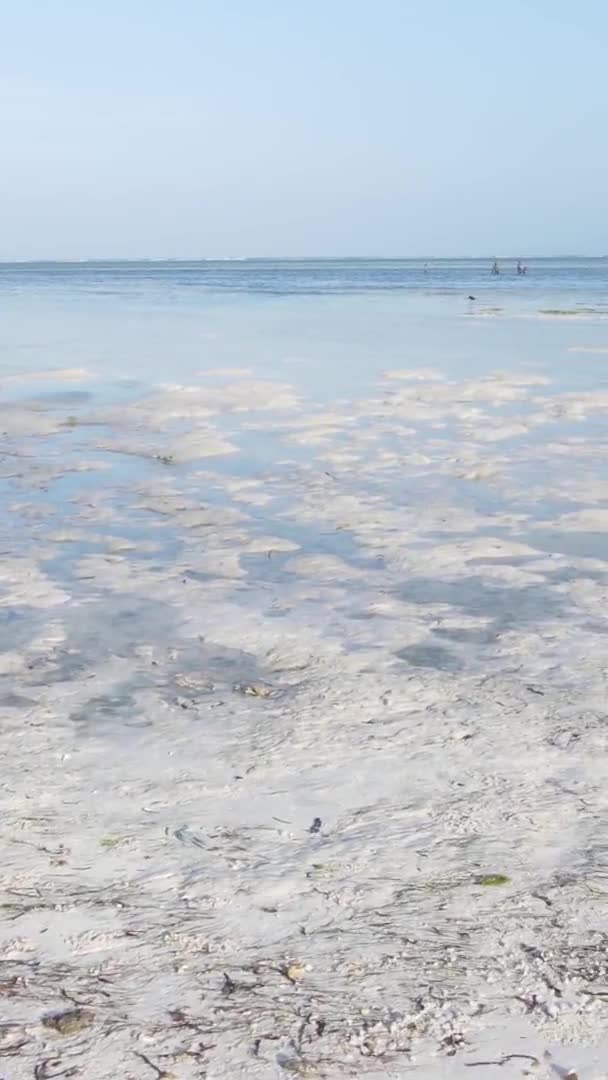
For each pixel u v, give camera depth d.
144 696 7.31
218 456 15.48
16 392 22.50
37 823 5.55
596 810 5.60
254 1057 3.83
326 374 24.48
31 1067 3.80
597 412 18.62
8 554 10.77
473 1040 3.90
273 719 6.87
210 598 9.34
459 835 5.36
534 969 4.30
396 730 6.64
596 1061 3.78
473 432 16.91
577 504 12.42
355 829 5.44
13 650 8.20
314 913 4.70
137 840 5.36
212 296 72.38
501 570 9.99
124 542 11.16
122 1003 4.13
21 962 4.38
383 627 8.57
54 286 100.38
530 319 43.06
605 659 7.80
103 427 18.12
